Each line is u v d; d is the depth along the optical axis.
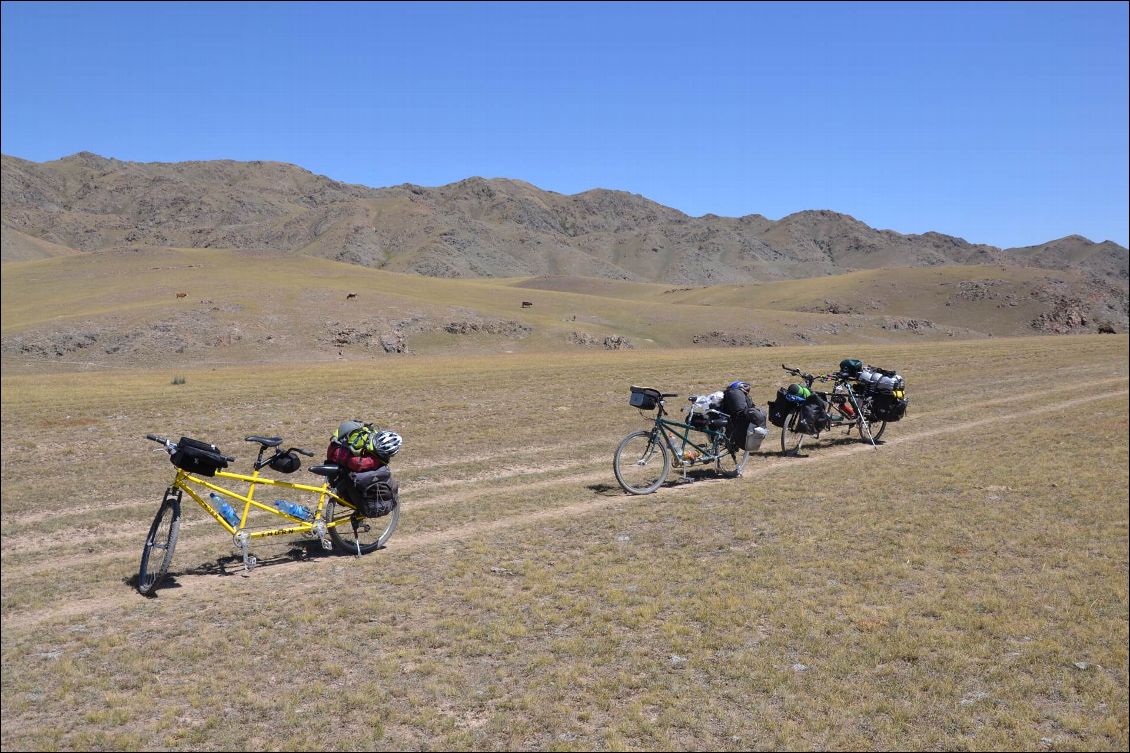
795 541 9.05
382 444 8.79
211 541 9.53
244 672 5.91
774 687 5.64
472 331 128.50
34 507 11.68
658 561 8.45
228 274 164.12
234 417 21.14
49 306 125.31
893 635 6.49
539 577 7.96
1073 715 5.31
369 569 8.30
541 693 5.56
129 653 6.25
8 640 6.57
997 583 7.68
